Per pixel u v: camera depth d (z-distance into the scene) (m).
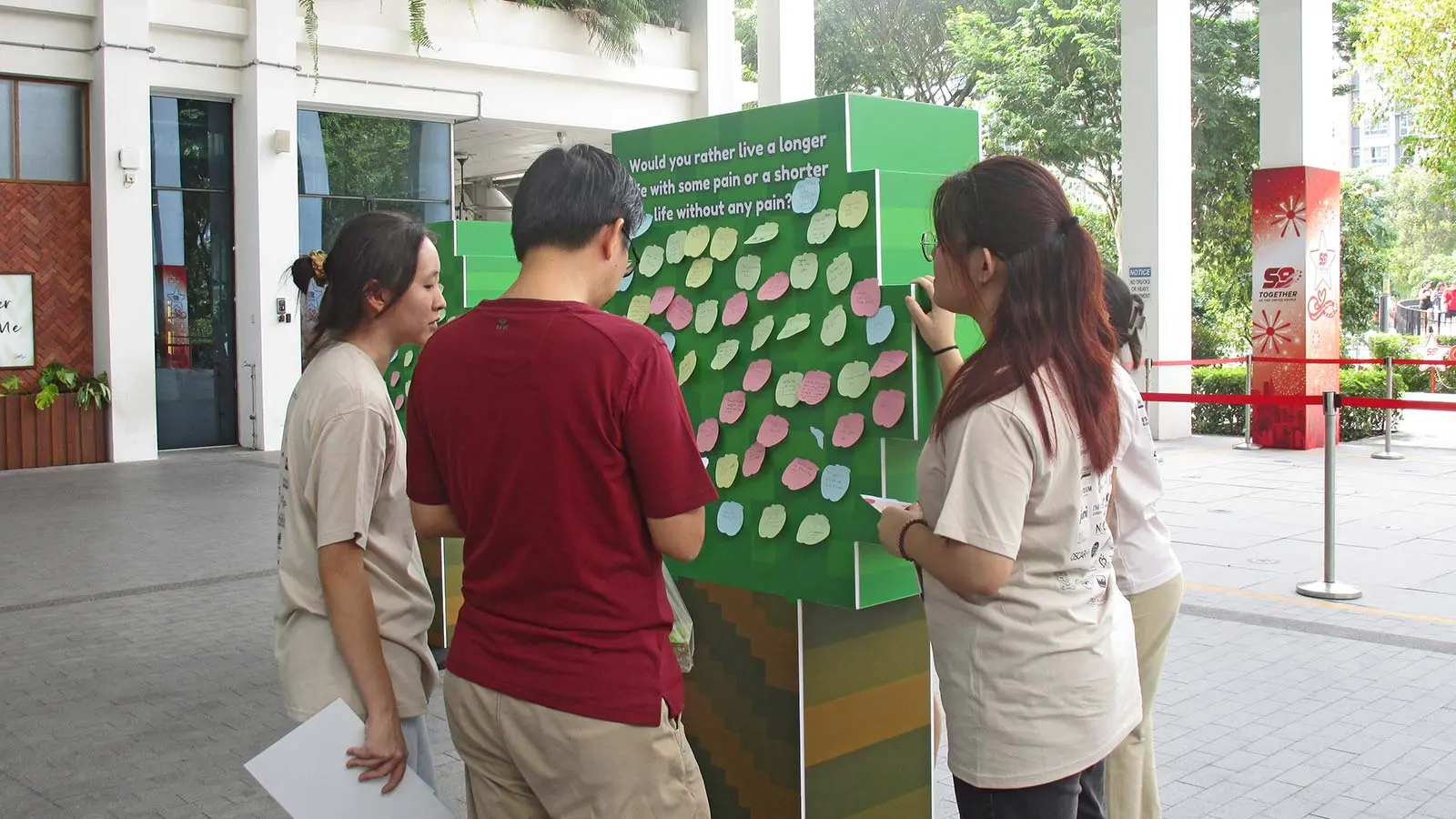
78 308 13.22
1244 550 7.82
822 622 3.12
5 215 12.68
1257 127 20.19
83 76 12.91
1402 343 20.02
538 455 1.95
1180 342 13.83
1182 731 4.53
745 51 26.94
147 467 12.70
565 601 1.97
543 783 2.00
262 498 10.62
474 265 5.49
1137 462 2.81
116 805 4.01
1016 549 1.96
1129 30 13.45
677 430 1.99
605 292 2.12
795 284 3.06
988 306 2.10
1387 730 4.52
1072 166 21.89
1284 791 3.95
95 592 7.08
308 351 2.50
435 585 5.50
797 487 3.04
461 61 15.34
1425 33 18.06
